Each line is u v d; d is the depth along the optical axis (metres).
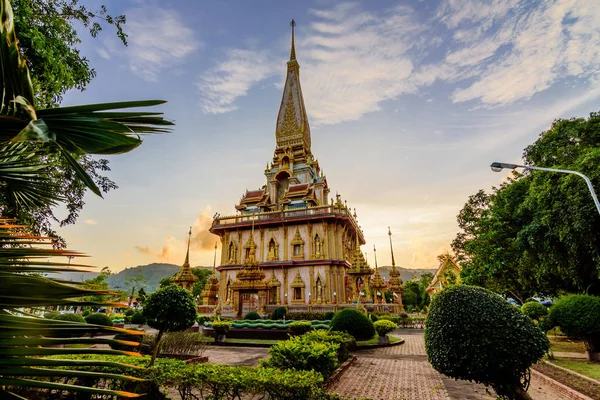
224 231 43.81
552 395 8.29
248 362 12.81
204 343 14.27
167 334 13.09
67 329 2.32
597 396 7.57
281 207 45.47
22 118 2.76
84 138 3.04
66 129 2.94
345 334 13.57
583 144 17.09
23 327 2.17
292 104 57.69
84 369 6.80
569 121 18.22
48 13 10.01
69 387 2.19
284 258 39.62
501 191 22.98
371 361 13.17
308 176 49.75
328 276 36.88
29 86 2.85
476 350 5.36
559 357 13.15
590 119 17.30
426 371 11.20
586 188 13.32
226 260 42.50
